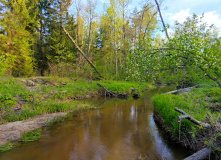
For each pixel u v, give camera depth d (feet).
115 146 13.69
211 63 12.48
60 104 26.43
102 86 44.14
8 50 48.47
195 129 11.59
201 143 11.62
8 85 29.84
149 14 69.97
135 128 18.06
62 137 15.39
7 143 13.47
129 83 56.39
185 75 18.67
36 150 12.76
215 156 9.91
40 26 70.54
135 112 25.25
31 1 67.10
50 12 63.46
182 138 13.37
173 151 12.65
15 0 54.80
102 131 17.08
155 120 20.83
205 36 16.63
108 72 62.23
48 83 40.40
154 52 14.46
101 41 113.80
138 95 41.81
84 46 100.83
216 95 22.00
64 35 69.21
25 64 53.72
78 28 86.28
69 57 66.95
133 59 15.52
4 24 47.34
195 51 12.57
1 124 17.44
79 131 17.01
